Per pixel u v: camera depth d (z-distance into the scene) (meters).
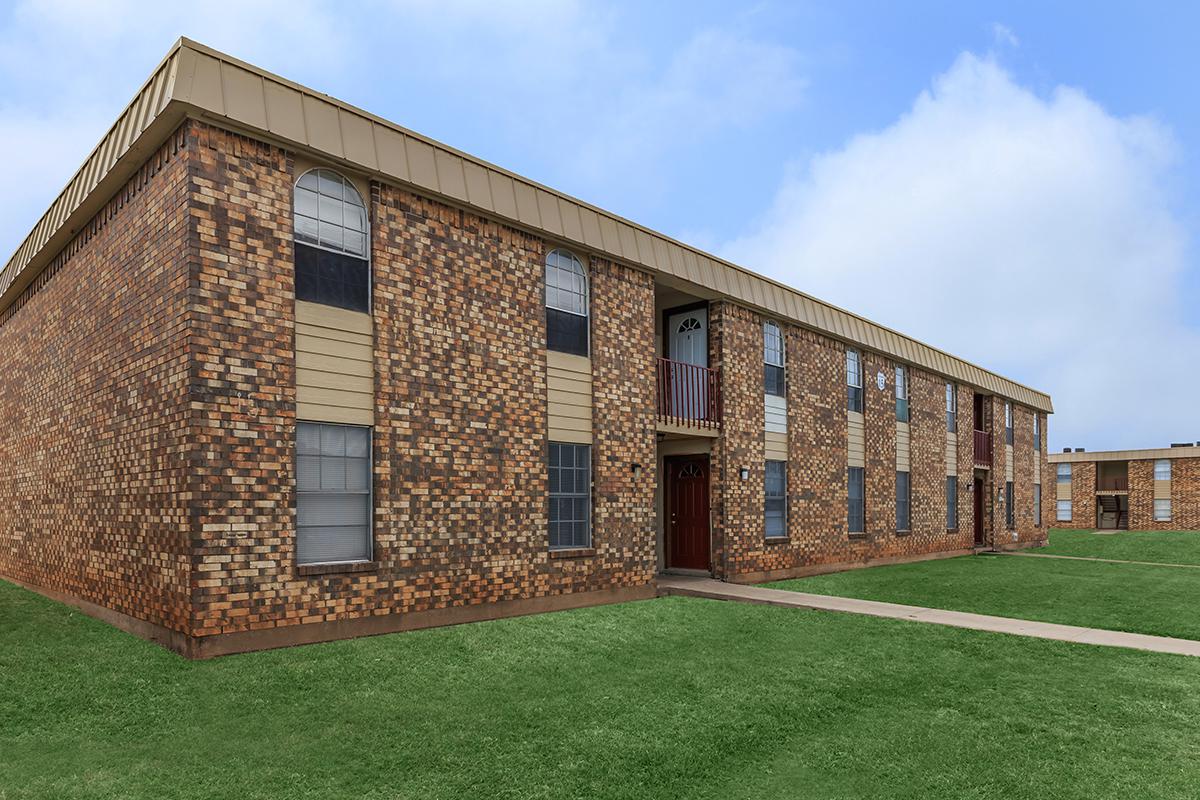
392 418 9.36
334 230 9.07
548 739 6.06
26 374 12.70
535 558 11.02
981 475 28.75
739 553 15.63
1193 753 6.02
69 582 10.38
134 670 7.12
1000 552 26.78
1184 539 34.56
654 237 13.71
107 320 9.57
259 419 8.11
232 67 8.06
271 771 5.24
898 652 9.31
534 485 11.05
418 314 9.74
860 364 20.42
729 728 6.45
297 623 8.27
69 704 6.27
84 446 10.09
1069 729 6.58
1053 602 13.90
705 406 15.30
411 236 9.75
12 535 13.02
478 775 5.33
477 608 10.16
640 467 13.09
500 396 10.67
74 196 10.20
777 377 17.39
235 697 6.59
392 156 9.47
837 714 6.95
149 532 8.31
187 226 7.75
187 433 7.65
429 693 7.06
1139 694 7.64
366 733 6.01
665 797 5.11
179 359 7.86
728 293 15.52
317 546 8.68
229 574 7.75
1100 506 47.81
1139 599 14.40
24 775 4.98
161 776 5.07
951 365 25.00
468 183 10.34
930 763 5.79
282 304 8.39
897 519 21.72
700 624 10.69
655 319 16.72
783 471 17.28
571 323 12.19
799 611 11.82
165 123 7.97
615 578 12.40
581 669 8.14
